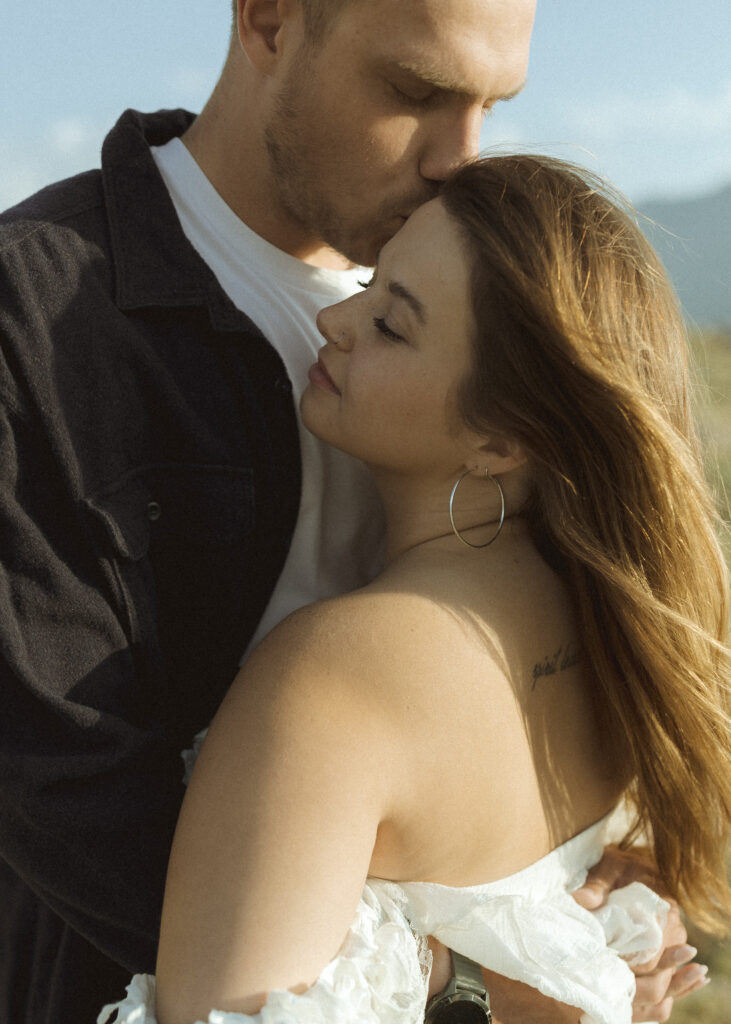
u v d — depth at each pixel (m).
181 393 1.51
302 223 1.64
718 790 1.57
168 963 1.17
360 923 1.24
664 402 1.52
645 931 1.52
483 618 1.41
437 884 1.36
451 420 1.47
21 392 1.34
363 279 1.85
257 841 1.18
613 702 1.53
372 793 1.24
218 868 1.18
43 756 1.34
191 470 1.51
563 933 1.43
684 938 1.62
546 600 1.50
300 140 1.54
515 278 1.38
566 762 1.51
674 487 1.45
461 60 1.45
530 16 1.53
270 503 1.61
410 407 1.48
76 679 1.38
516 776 1.40
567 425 1.43
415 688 1.30
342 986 1.14
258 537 1.62
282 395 1.60
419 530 1.55
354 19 1.44
